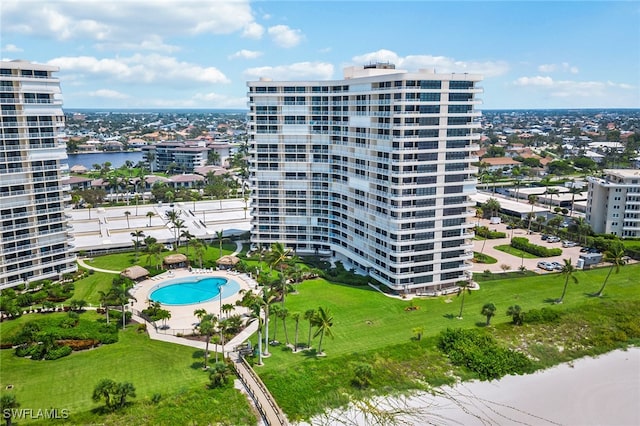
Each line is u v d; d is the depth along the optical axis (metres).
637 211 172.12
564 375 93.00
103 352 95.12
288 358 93.69
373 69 137.25
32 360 91.69
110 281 133.88
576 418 80.81
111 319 109.62
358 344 99.44
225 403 79.88
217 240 176.62
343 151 142.88
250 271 141.75
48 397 80.38
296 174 152.88
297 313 108.75
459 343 98.38
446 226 125.75
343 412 80.06
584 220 186.38
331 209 152.00
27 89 118.75
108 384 76.44
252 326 108.12
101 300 109.75
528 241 170.50
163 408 77.88
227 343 100.06
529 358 97.44
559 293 127.19
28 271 126.00
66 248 134.12
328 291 127.50
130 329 105.69
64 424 73.75
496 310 116.56
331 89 145.38
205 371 88.94
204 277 139.25
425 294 125.62
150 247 146.25
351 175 140.00
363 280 133.12
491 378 91.06
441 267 127.69
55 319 106.38
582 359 98.62
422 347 98.62
